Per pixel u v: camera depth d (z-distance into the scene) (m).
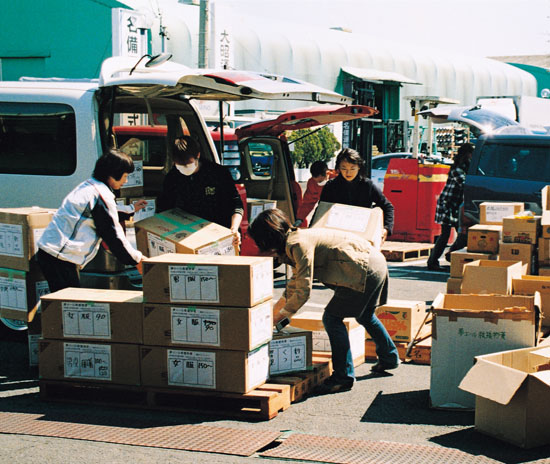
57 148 6.67
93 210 5.28
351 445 4.13
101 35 20.58
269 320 4.84
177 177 6.17
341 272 4.95
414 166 12.74
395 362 5.64
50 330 4.97
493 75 41.16
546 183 10.02
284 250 4.83
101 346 4.86
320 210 6.46
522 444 4.07
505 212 8.01
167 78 5.84
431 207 12.66
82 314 4.88
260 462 3.90
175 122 7.82
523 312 4.61
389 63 33.78
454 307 5.17
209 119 15.27
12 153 6.91
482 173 10.45
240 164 10.39
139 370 4.79
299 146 26.70
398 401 5.01
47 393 5.02
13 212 5.79
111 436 4.29
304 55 29.58
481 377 4.20
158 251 5.52
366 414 4.73
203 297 4.59
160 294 4.69
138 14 17.77
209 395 4.66
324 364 5.38
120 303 4.79
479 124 12.23
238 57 27.20
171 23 23.27
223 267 4.53
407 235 12.89
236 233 5.69
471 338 4.70
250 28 28.27
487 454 4.00
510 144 10.38
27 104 6.81
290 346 5.12
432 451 4.03
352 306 5.07
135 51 17.72
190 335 4.64
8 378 5.56
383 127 31.11
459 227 10.57
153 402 4.79
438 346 4.78
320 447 4.10
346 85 23.23
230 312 4.54
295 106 26.12
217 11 18.05
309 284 4.82
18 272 5.75
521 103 19.95
